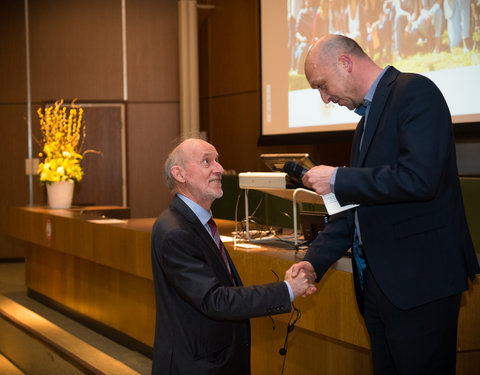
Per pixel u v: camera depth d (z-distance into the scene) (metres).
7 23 8.10
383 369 1.86
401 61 5.26
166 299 1.89
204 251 1.89
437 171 1.58
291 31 6.49
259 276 2.65
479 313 2.12
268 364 2.93
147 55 8.26
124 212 5.61
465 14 4.68
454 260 1.66
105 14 8.18
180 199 1.98
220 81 7.90
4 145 8.14
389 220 1.71
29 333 4.41
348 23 5.80
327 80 1.81
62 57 8.16
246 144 7.53
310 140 6.25
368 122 1.75
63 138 5.78
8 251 8.13
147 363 3.75
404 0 5.20
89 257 4.26
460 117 4.76
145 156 8.27
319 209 4.62
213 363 1.86
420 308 1.67
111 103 8.21
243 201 5.65
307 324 2.45
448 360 1.70
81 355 3.87
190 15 7.73
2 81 8.12
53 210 5.33
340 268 2.28
